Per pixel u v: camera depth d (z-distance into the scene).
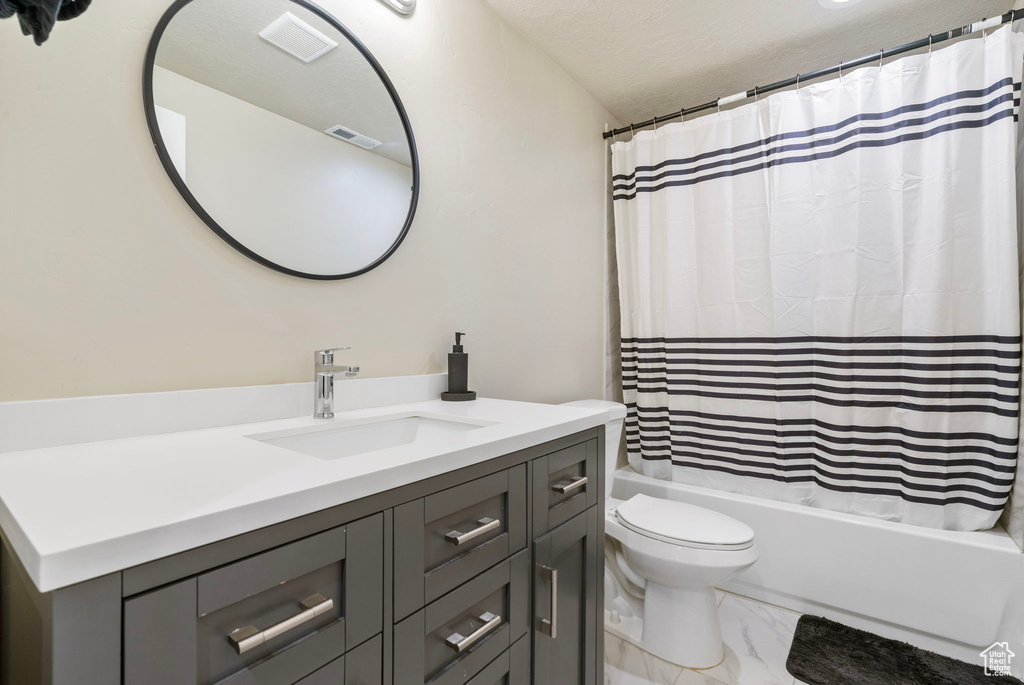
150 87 0.92
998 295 1.62
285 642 0.58
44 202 0.81
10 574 0.58
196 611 0.50
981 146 1.67
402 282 1.41
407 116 1.42
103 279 0.87
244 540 0.54
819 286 1.94
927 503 1.74
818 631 1.75
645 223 2.36
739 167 2.13
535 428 0.99
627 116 2.62
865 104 1.84
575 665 1.15
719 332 2.18
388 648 0.69
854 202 1.87
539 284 1.99
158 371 0.94
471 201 1.65
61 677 0.42
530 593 0.98
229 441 0.86
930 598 1.63
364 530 0.66
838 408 1.90
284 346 1.14
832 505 1.92
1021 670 1.47
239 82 1.06
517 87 1.87
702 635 1.59
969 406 1.69
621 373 2.58
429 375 1.47
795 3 1.74
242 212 1.05
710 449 2.21
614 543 2.01
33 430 0.78
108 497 0.55
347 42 1.27
